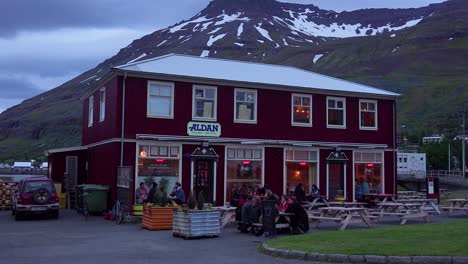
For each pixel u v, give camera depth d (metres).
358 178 31.58
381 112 32.75
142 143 25.67
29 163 118.44
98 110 29.75
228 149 27.84
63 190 31.77
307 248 12.78
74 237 17.19
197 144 27.00
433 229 15.75
